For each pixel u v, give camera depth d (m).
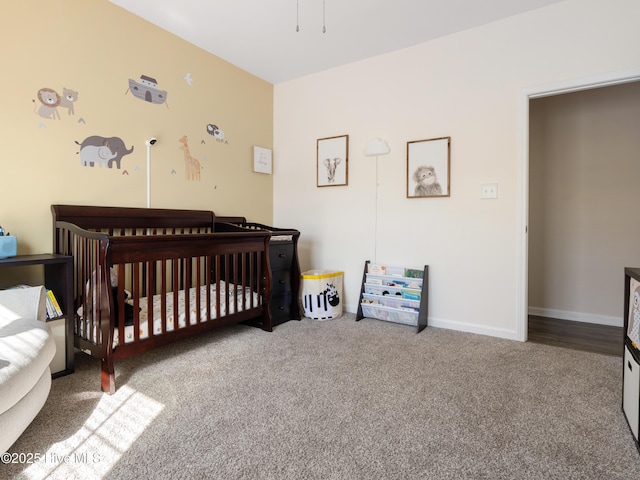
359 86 3.32
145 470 1.21
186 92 2.96
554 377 1.98
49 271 2.10
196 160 3.06
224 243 2.41
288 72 3.57
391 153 3.16
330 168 3.51
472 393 1.78
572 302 3.39
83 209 2.26
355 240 3.39
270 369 2.05
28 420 1.30
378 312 3.12
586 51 2.36
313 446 1.35
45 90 2.14
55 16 2.17
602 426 1.50
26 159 2.08
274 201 3.90
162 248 2.03
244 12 2.53
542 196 3.50
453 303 2.90
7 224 2.01
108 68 2.44
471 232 2.81
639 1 2.22
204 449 1.33
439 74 2.91
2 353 1.29
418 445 1.37
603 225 3.25
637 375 1.37
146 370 2.03
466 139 2.80
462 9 2.50
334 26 2.72
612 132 3.21
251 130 3.60
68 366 1.97
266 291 2.77
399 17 2.59
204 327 2.29
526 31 2.55
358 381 1.91
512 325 2.66
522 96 2.58
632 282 1.51
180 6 2.47
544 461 1.28
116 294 1.92
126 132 2.55
